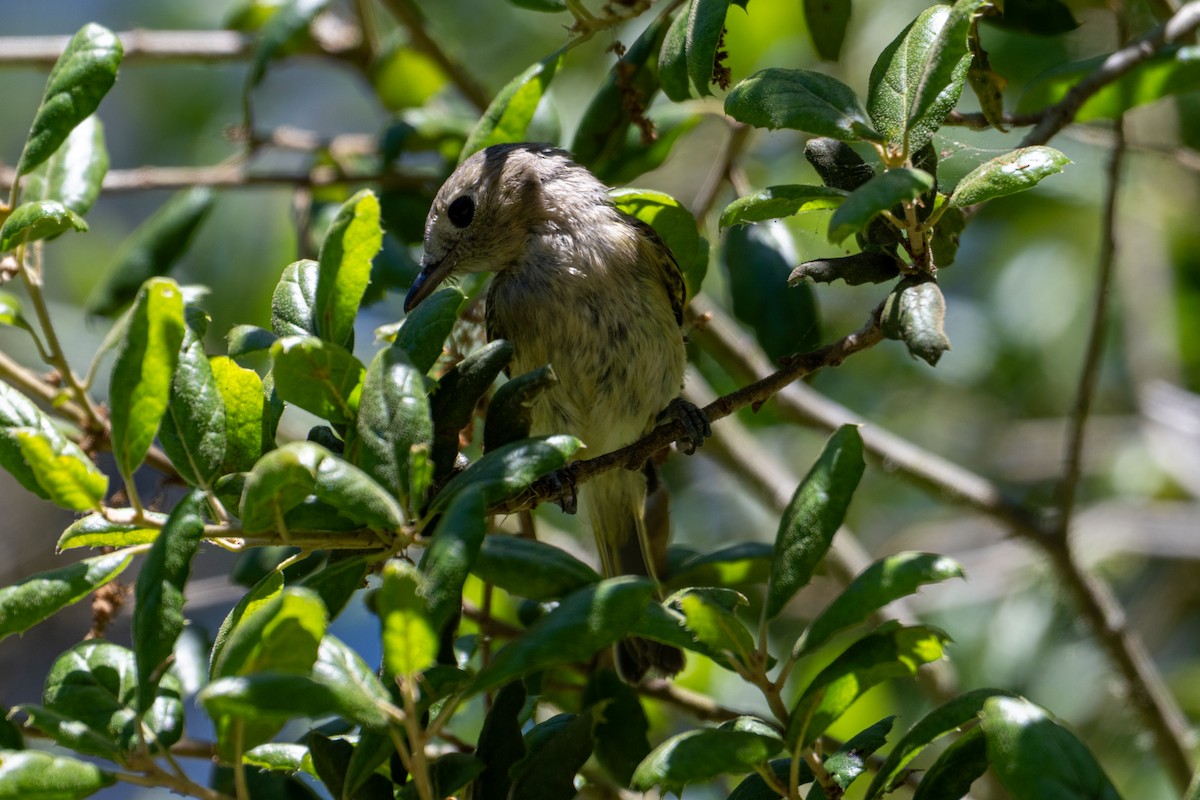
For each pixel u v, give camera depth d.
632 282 9.09
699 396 12.30
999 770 4.90
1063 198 13.99
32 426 5.60
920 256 6.00
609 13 8.08
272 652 4.61
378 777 5.71
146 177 10.79
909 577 4.95
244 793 4.89
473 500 4.91
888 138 5.78
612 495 9.43
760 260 8.91
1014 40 12.20
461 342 9.18
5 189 9.94
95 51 6.48
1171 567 13.92
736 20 13.03
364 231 5.58
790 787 5.29
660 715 10.55
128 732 5.49
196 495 5.02
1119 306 14.52
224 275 14.44
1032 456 14.37
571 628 4.75
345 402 5.60
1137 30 10.99
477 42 14.70
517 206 9.27
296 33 11.18
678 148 14.68
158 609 4.80
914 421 14.64
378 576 7.83
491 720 5.90
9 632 5.09
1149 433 13.96
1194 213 14.42
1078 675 12.52
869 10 13.83
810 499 5.38
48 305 15.02
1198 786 5.09
